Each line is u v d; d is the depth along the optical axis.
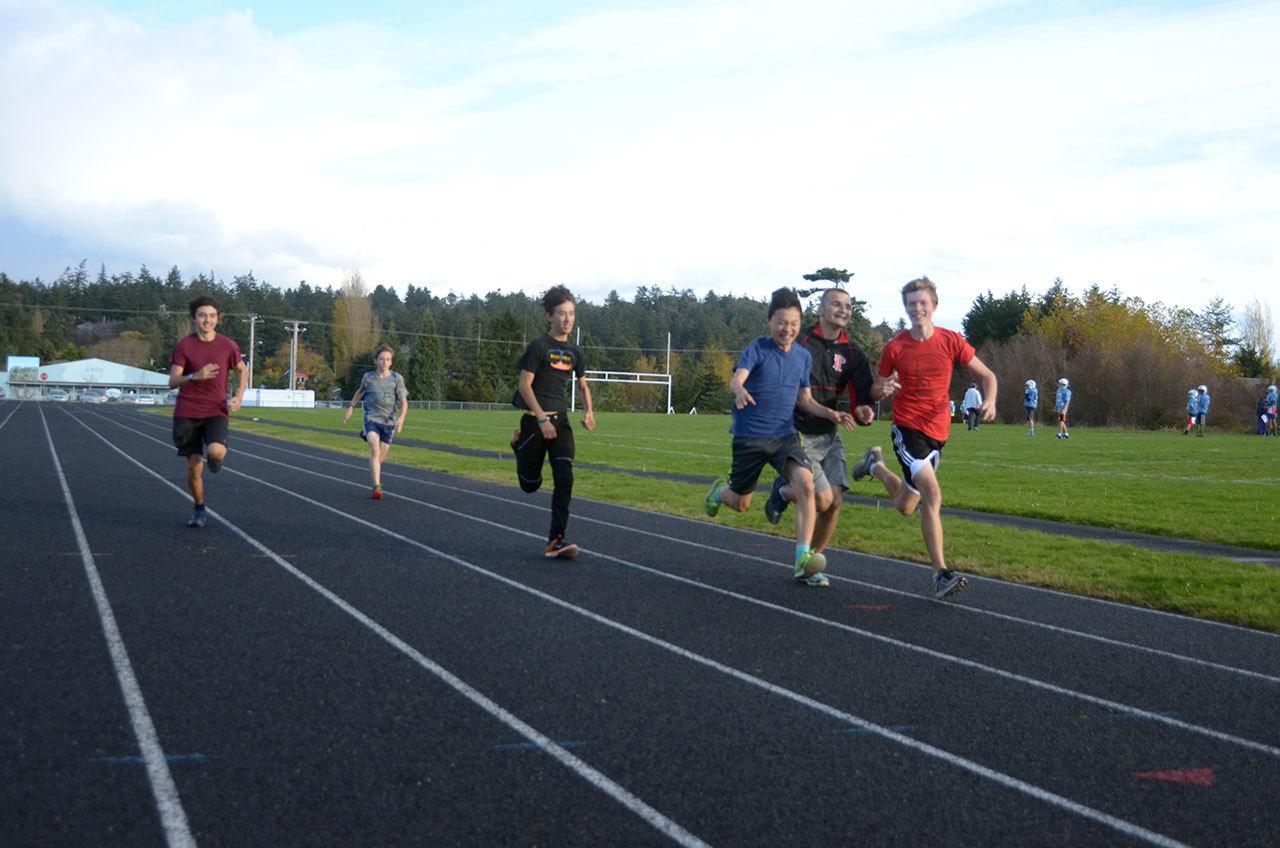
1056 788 3.83
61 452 20.14
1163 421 47.38
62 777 3.63
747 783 3.78
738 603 7.05
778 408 7.46
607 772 3.84
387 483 15.12
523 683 4.97
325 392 105.19
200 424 9.61
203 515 9.84
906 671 5.44
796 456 7.40
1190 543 10.69
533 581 7.61
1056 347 55.12
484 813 3.43
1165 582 8.16
